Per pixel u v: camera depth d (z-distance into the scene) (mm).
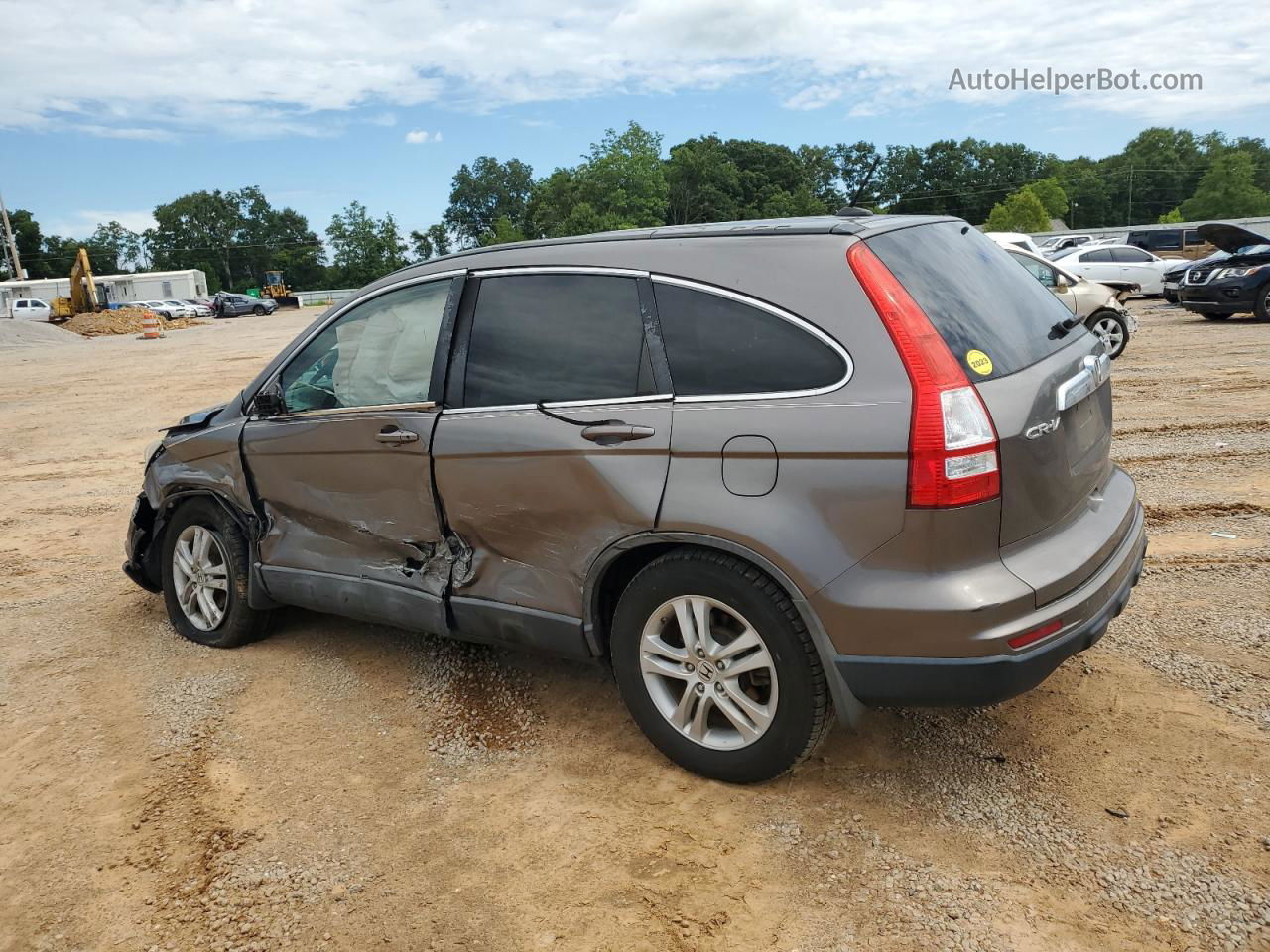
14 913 2730
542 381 3309
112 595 5500
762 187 120562
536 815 3039
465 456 3420
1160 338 14750
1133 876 2580
